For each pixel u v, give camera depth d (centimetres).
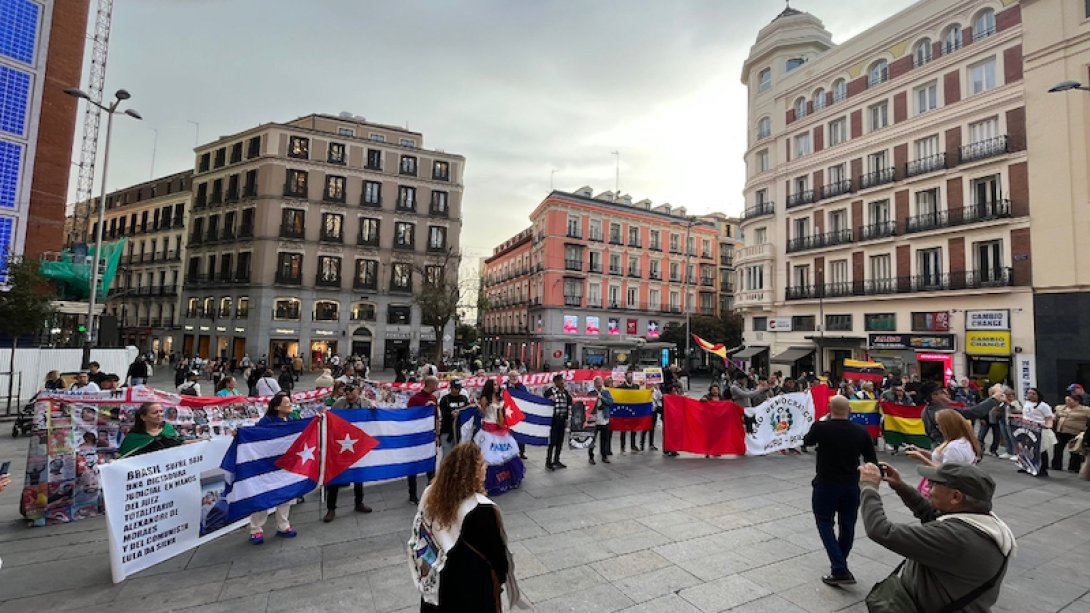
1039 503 822
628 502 762
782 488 857
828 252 2997
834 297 2930
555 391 1019
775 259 3334
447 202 4731
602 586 488
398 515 693
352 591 471
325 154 4331
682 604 457
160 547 520
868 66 2861
